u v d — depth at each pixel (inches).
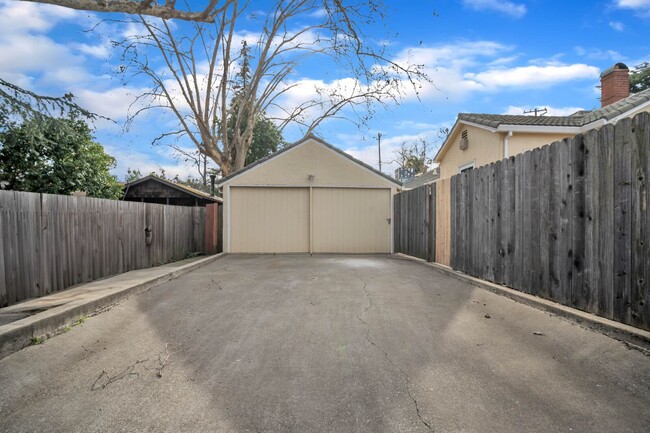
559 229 162.6
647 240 119.8
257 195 469.1
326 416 94.1
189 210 491.2
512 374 112.6
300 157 471.8
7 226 200.8
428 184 340.8
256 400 102.5
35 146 327.0
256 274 295.9
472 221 245.0
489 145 418.3
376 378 113.5
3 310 172.7
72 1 135.8
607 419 88.2
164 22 567.2
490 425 88.4
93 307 175.8
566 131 386.9
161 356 133.1
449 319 166.6
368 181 475.5
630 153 127.0
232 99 734.5
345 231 473.4
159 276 262.1
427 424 89.5
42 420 94.3
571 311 147.5
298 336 151.0
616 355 114.4
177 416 95.4
